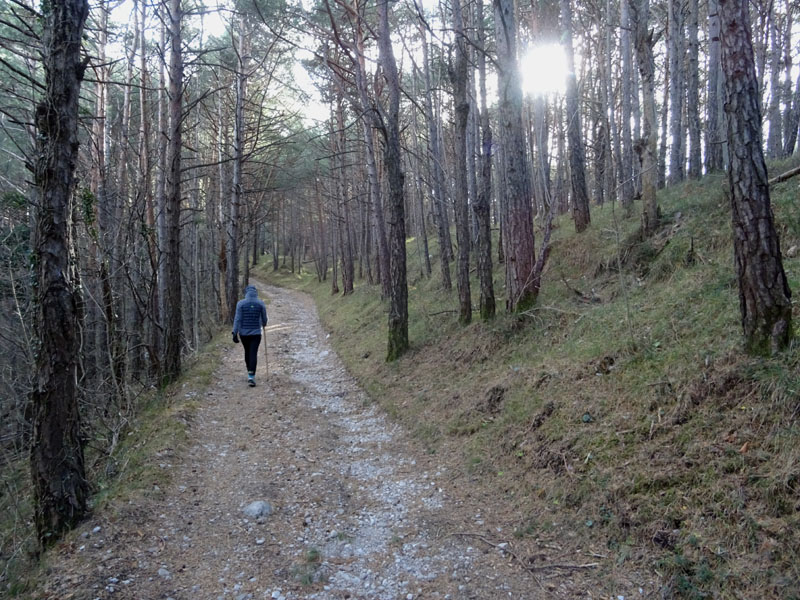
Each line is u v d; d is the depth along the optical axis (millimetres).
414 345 10461
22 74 5043
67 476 4449
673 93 13039
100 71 13797
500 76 8242
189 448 6473
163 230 14148
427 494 5156
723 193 8352
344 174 25016
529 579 3600
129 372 12867
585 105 20094
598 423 4945
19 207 10133
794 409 3711
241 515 4832
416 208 22078
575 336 7086
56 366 4504
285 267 50031
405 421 7391
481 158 9180
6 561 4477
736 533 3268
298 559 4078
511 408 6082
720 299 5613
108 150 13562
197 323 18062
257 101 22297
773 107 15992
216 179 23031
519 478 4953
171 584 3730
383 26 9773
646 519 3723
